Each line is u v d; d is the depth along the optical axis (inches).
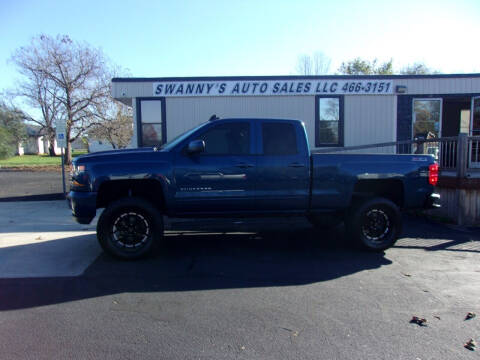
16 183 657.0
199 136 225.0
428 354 120.1
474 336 131.5
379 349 123.0
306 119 483.2
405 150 488.7
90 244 257.1
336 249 246.2
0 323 141.7
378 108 486.0
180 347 124.2
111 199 233.3
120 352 121.2
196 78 474.6
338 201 234.2
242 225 235.1
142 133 481.7
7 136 1362.0
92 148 2187.5
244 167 223.6
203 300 162.9
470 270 203.5
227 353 120.6
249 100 480.4
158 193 231.8
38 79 1173.7
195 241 265.4
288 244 258.2
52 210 388.2
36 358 117.9
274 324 140.3
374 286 179.5
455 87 482.3
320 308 154.3
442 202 343.6
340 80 478.6
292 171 228.4
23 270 203.0
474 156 339.0
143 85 474.0
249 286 179.5
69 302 161.0
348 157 235.8
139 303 159.8
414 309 153.3
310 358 117.6
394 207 236.8
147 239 218.1
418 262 218.1
